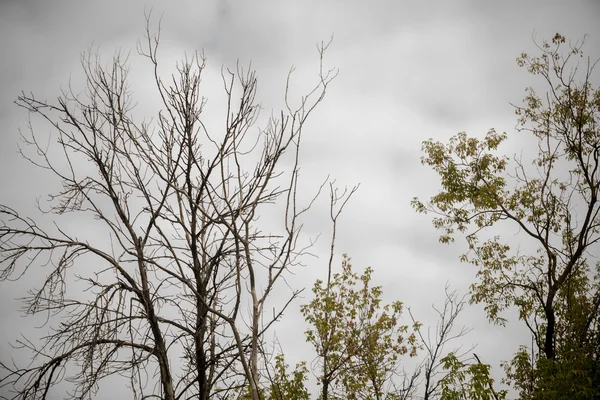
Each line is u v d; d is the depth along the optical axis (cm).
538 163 2077
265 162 1062
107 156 1235
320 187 1003
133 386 1080
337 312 1536
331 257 1374
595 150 1947
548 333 1758
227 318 969
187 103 1170
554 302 1828
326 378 1475
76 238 1177
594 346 1612
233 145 1085
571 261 1842
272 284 953
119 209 1219
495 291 1944
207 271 1220
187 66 1191
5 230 1142
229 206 995
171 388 1145
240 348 928
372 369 1473
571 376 1469
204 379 1177
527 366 1638
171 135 1183
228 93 1108
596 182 1925
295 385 1349
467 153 2148
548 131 2084
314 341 1521
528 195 2033
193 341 1194
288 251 961
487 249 2016
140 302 1169
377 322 1520
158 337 1157
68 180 1209
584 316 1702
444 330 1426
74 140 1225
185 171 1177
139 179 1210
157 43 1185
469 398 1288
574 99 2038
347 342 1509
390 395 1391
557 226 1984
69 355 1055
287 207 980
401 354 1494
